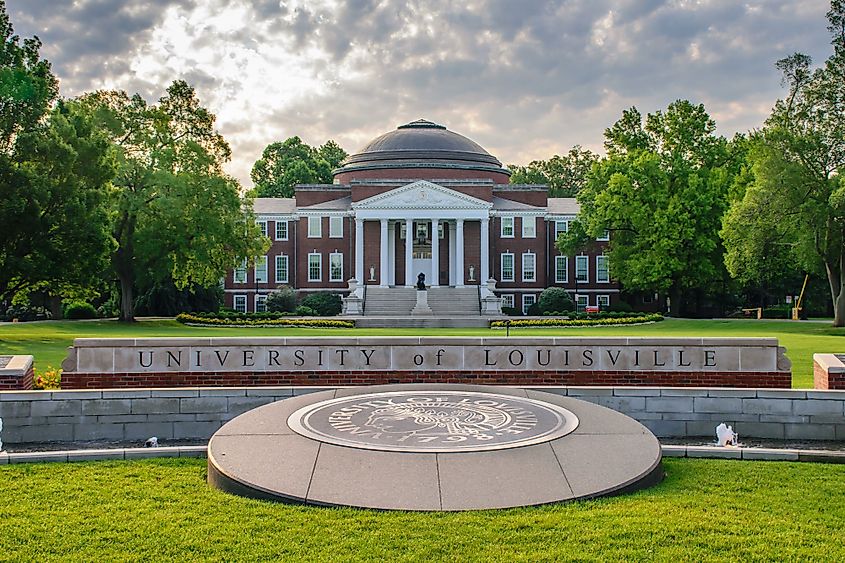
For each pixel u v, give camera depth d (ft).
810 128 156.97
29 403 50.24
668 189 203.92
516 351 60.59
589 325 166.71
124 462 39.37
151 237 180.65
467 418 40.14
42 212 130.41
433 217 240.73
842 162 154.51
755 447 48.34
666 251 196.75
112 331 144.05
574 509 30.83
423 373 60.44
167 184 175.73
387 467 33.22
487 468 33.19
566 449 35.35
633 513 30.45
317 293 243.81
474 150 282.77
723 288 215.10
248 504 31.86
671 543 27.58
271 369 60.34
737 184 193.77
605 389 51.90
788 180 153.89
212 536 28.45
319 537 28.12
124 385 60.03
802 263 164.14
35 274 130.41
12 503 32.86
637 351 60.29
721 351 59.93
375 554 26.58
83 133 141.90
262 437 36.83
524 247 251.60
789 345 101.55
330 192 260.21
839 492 34.37
